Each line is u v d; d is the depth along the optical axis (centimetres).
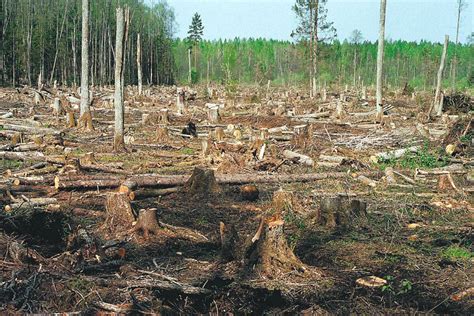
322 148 1786
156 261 760
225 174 1330
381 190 1276
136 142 1947
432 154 1692
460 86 6041
